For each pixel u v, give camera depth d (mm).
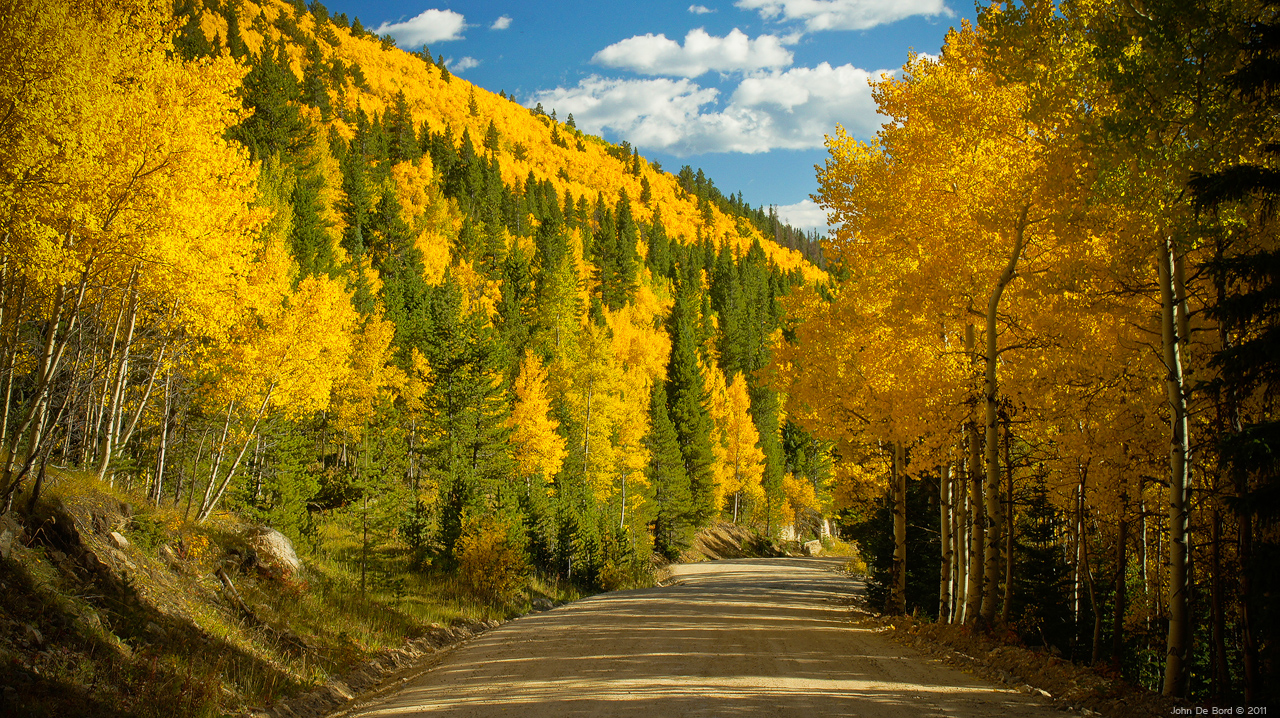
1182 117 8008
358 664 12281
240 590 12656
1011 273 11523
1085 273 9961
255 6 175500
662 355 69062
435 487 34594
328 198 67875
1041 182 10148
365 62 195500
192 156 11047
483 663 11977
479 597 21312
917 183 12367
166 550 11766
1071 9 9508
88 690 7195
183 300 12938
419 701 9211
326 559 20188
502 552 22250
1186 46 7703
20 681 6609
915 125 12781
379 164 98062
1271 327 7254
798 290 18344
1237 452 7188
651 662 10758
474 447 33656
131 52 10719
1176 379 9102
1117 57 8273
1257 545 7723
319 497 22516
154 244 10820
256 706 8898
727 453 65688
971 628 11922
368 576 18875
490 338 42875
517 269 60906
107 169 10102
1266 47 7332
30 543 9062
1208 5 7484
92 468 13680
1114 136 8031
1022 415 13133
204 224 11836
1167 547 14336
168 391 18062
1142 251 9414
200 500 21141
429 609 18094
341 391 33312
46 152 9344
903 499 17938
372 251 64375
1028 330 12469
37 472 10719
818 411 17203
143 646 8727
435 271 70125
